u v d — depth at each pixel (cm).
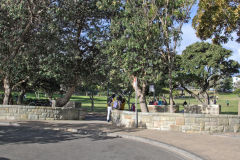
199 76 3053
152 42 1445
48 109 1753
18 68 1880
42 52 1714
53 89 2972
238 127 1335
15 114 1659
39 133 1177
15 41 1547
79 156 738
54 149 826
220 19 1415
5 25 1550
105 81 2122
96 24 1858
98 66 1927
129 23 1452
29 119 1678
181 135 1169
